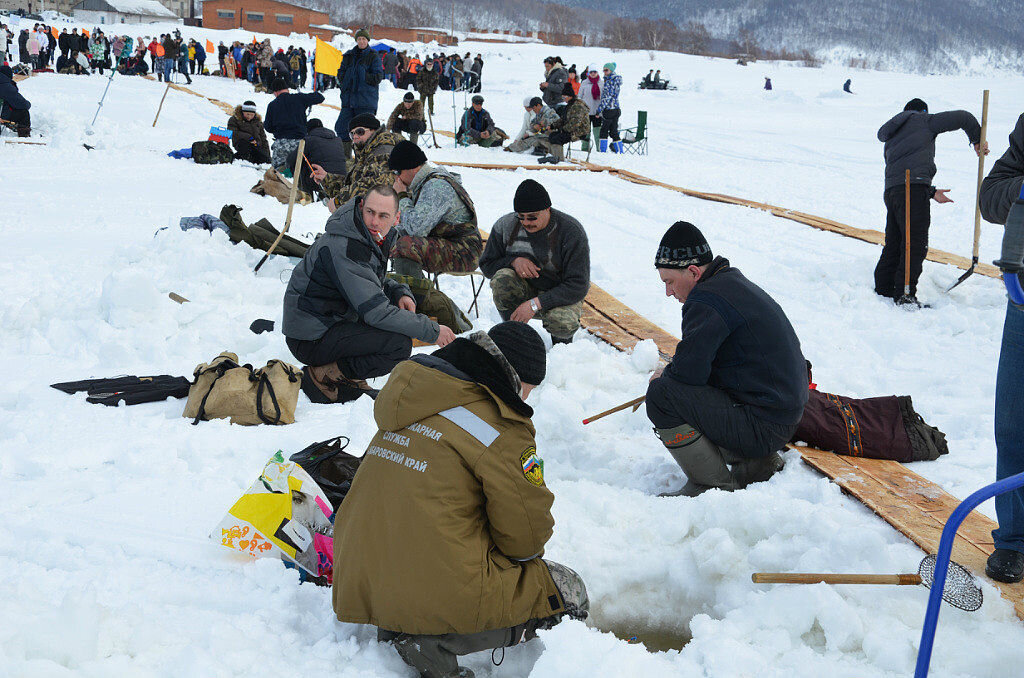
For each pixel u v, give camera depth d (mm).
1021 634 2943
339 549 2809
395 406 2730
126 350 5398
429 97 19859
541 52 71938
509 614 2725
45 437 4273
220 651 2730
